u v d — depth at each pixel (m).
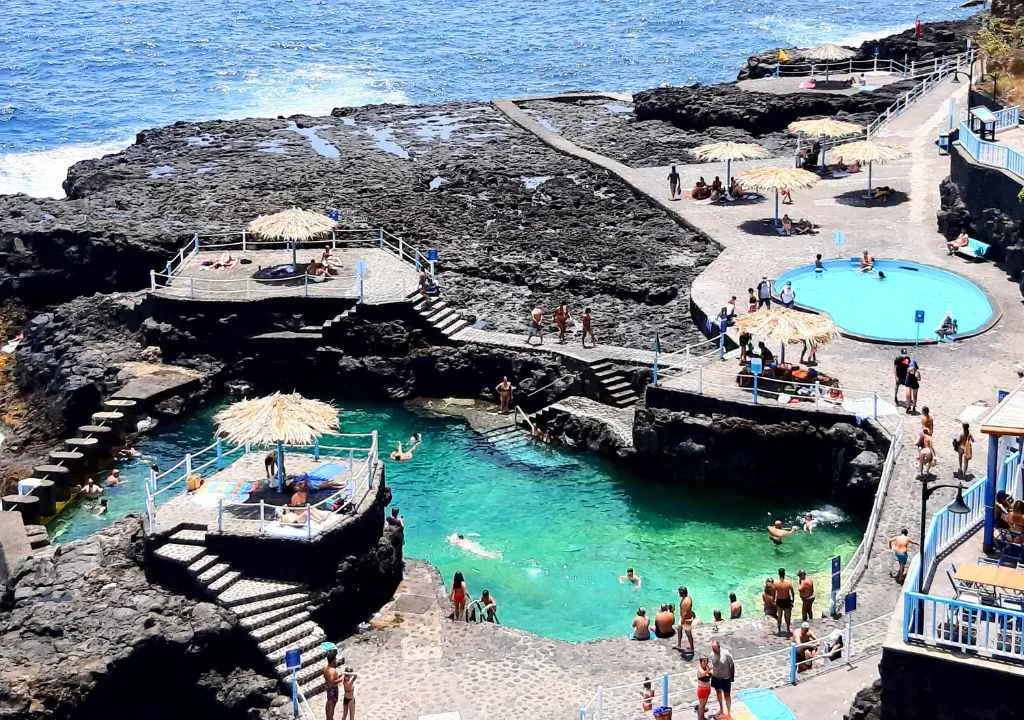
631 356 70.56
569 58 170.38
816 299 73.62
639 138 108.00
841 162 92.44
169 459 67.19
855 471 59.03
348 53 172.38
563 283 80.19
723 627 49.78
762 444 61.66
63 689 45.84
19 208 88.50
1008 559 40.41
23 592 50.59
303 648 48.78
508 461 66.31
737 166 98.25
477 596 54.91
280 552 50.31
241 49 173.88
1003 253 76.44
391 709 46.16
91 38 182.00
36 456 68.62
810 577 55.31
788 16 195.25
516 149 106.88
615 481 64.12
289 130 113.94
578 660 48.59
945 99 106.50
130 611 48.97
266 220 76.44
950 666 37.09
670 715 42.12
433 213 91.19
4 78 158.38
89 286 81.50
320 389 74.25
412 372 73.31
